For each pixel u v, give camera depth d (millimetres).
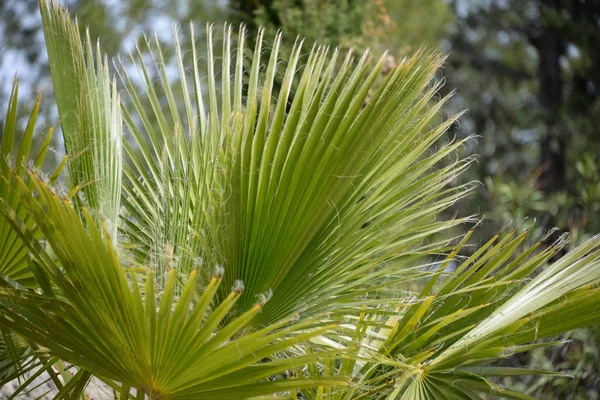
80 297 2053
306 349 2520
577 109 13062
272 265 2391
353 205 2492
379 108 2314
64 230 1979
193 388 2078
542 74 14148
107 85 2766
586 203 6352
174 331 1974
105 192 2570
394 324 2801
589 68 13820
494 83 14406
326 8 4922
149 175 2809
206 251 2375
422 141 2629
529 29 14359
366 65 2283
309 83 2590
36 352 2312
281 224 2355
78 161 2559
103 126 2658
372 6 5543
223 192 2359
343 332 2529
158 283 2465
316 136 2281
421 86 2477
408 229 2670
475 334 2533
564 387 5020
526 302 2535
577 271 2557
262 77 3928
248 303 2404
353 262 2547
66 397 2543
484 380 2510
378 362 2398
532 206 6309
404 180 2656
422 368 2506
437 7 13516
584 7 14078
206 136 2637
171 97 2820
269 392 2078
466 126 13617
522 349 2543
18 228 2098
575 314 2553
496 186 6398
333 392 2535
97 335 2080
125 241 2707
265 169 2316
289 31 4785
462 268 2717
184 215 2547
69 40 2654
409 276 2697
